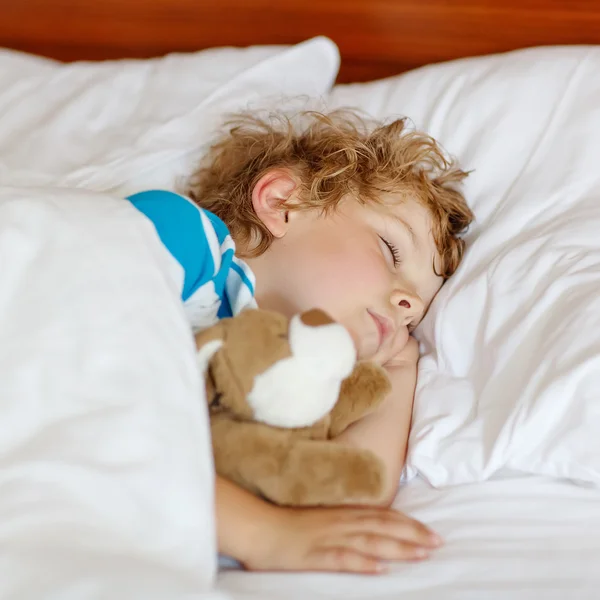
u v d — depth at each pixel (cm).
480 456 78
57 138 113
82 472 55
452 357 93
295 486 70
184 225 83
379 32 131
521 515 73
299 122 116
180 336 68
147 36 136
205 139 113
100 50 138
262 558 68
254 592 62
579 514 73
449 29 128
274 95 119
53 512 52
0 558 49
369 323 89
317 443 71
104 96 119
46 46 138
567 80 108
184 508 57
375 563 66
